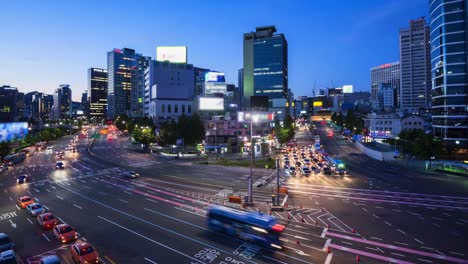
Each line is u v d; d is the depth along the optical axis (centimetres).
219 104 12375
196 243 3069
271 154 10694
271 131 13638
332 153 11056
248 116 6656
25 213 4144
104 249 2947
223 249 2920
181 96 16575
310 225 3584
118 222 3722
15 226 3631
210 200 4731
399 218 3825
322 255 2770
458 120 10269
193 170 7562
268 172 7244
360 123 17100
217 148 10925
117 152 11431
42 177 6775
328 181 6206
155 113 16000
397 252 2831
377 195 5009
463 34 10256
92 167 8094
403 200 4691
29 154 10894
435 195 4988
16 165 8581
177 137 10475
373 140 13150
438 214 3984
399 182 6081
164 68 17512
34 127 16962
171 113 16138
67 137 19138
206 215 3934
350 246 2970
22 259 2783
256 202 4600
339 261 2647
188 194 5119
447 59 10556
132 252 2875
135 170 7606
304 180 6322
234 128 11769
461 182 6038
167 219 3822
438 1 10950
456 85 10344
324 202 4588
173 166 8225
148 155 10581
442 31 10731
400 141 9750
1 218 3941
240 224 3191
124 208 4322
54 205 4500
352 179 6412
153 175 6900
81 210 4238
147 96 18862
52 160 9488
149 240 3156
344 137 17662
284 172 7219
